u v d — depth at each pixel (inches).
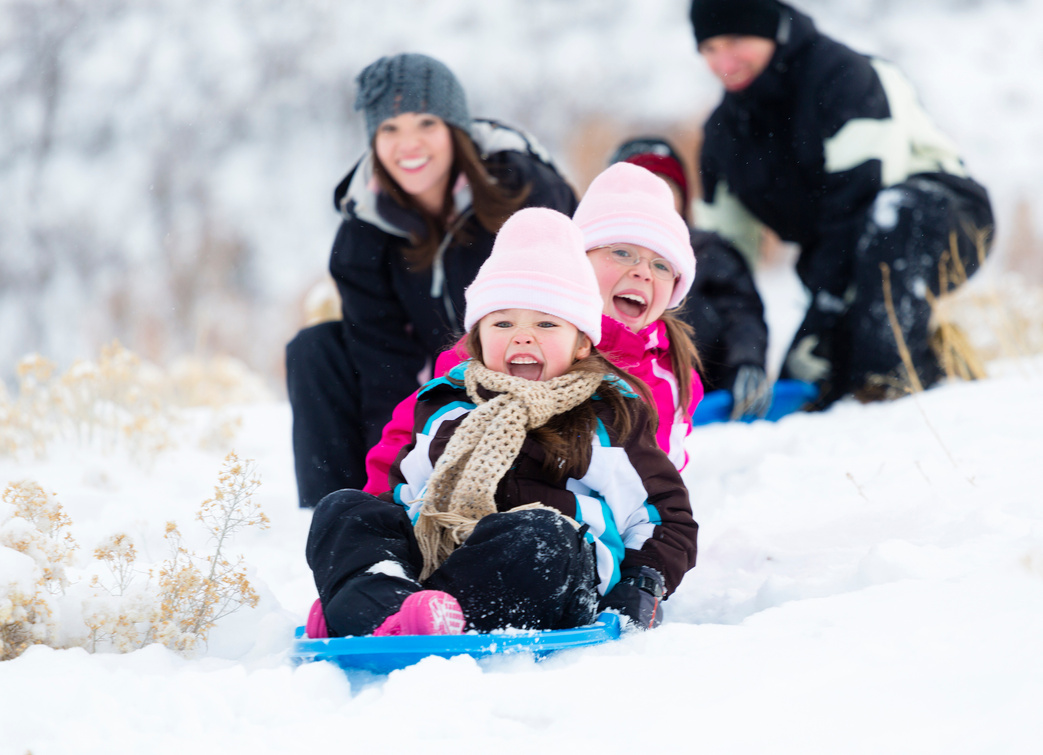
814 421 695.7
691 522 352.5
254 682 259.4
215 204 2974.9
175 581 324.2
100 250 2800.2
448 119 585.0
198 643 321.1
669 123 3457.2
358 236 593.9
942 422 588.7
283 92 3257.9
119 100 3051.2
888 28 3919.8
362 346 587.5
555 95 3548.2
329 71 3309.5
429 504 329.7
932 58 3784.5
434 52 3570.4
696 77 3565.5
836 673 242.2
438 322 600.1
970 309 946.1
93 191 2878.9
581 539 305.0
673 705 234.5
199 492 601.9
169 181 2979.8
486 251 601.6
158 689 254.5
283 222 3014.3
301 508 570.6
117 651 302.0
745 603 364.2
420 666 260.7
